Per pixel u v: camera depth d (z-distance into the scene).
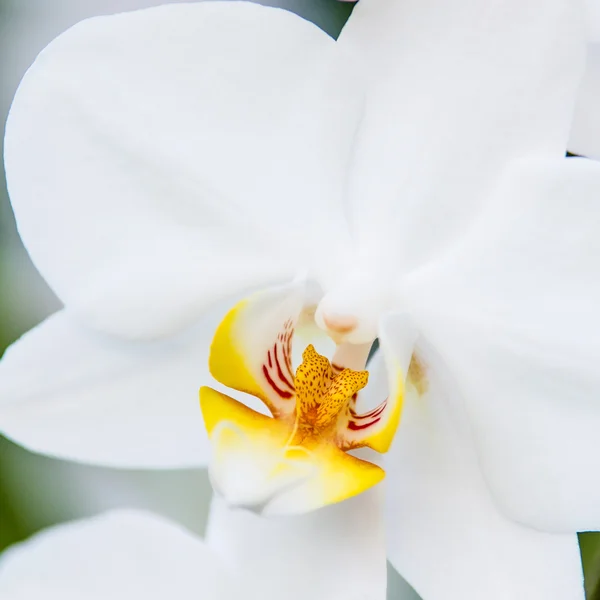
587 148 0.38
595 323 0.38
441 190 0.38
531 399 0.38
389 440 0.38
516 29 0.38
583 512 0.38
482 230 0.38
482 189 0.38
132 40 0.38
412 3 0.38
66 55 0.38
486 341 0.38
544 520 0.38
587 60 0.38
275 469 0.38
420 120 0.38
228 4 0.38
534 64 0.38
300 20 0.38
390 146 0.38
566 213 0.38
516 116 0.38
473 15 0.38
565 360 0.38
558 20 0.37
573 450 0.38
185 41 0.38
